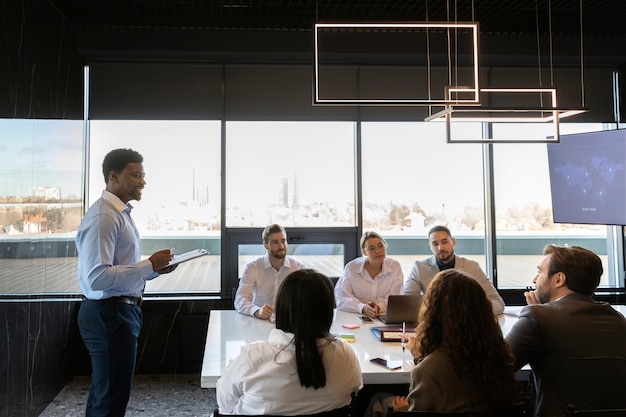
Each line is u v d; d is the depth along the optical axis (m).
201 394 4.07
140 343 4.54
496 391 1.50
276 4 4.12
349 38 4.61
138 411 3.72
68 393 3.99
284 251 3.57
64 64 4.07
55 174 3.80
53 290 3.78
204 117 4.73
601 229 5.08
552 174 4.73
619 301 4.89
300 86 4.82
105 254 2.40
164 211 4.74
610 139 4.36
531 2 4.12
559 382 1.77
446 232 3.68
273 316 3.20
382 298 3.67
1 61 2.87
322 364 1.58
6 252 2.92
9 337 2.98
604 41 4.83
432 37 4.67
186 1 4.04
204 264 4.76
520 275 4.97
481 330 1.54
